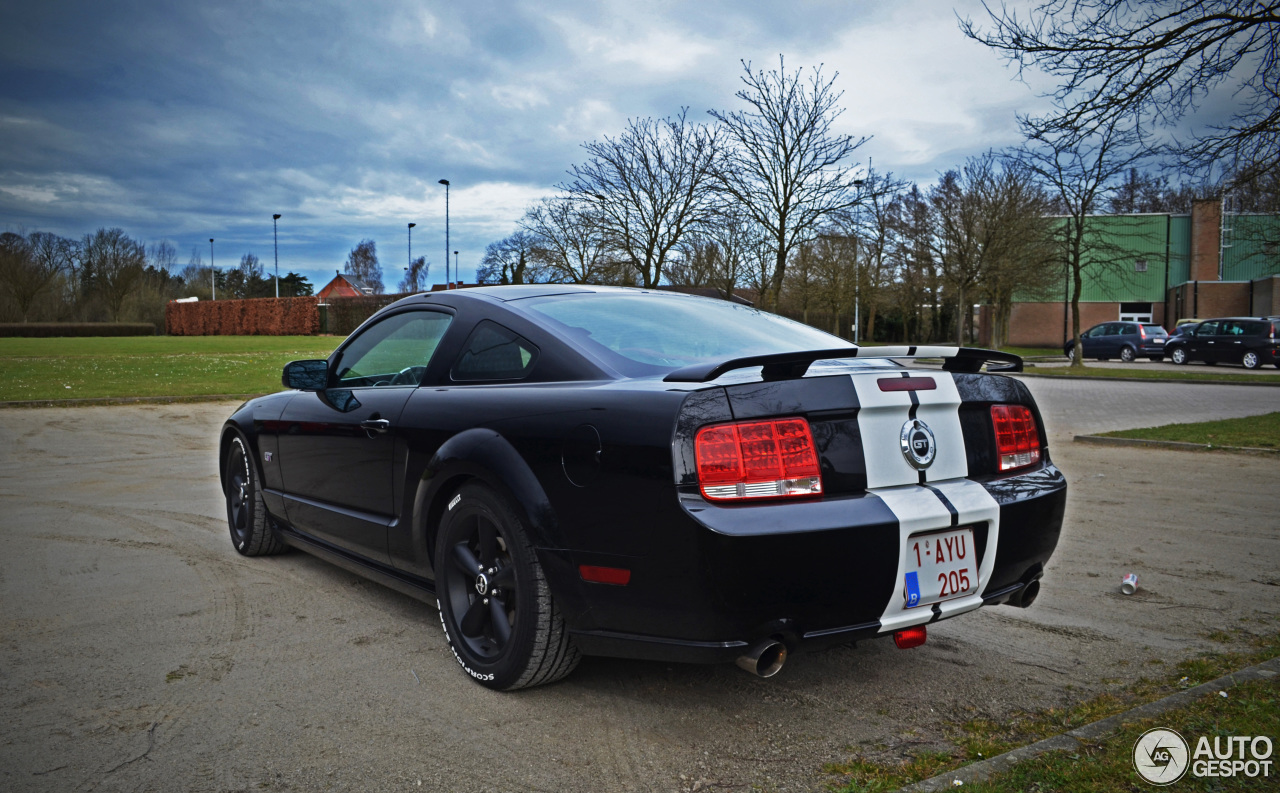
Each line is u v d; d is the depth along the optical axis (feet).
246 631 10.93
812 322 151.94
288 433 13.12
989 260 107.04
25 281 219.00
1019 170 103.40
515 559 8.53
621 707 8.64
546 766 7.38
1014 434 8.91
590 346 9.09
